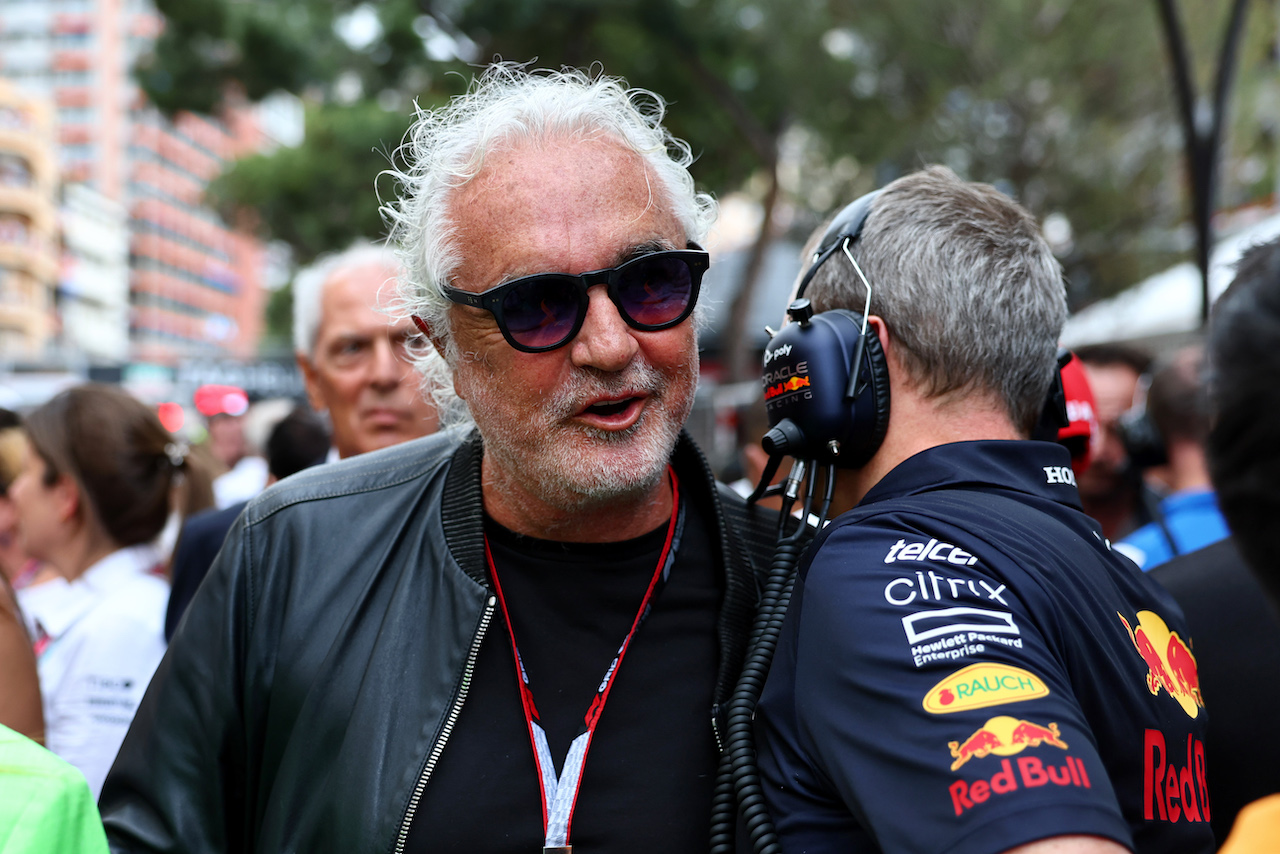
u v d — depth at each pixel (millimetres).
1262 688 1414
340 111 14500
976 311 1159
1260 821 675
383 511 1436
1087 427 1542
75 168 87312
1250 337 662
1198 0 9414
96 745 2102
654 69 13945
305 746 1289
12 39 88750
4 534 3096
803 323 1226
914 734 868
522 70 1401
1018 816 784
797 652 1049
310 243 15680
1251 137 10500
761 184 15328
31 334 62875
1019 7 9852
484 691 1279
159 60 14500
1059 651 944
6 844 896
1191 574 1536
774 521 1508
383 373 2441
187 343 94250
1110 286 11406
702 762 1249
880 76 11102
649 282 1214
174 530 2959
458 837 1197
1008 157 10500
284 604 1389
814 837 994
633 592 1325
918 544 1000
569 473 1217
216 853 1329
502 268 1201
